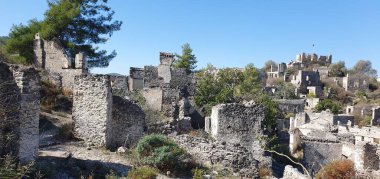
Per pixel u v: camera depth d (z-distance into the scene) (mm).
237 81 52312
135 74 41875
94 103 17734
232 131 21172
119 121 18797
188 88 43156
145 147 16031
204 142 17609
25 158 12125
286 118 50719
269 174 18516
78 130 17969
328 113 48906
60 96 24828
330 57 136875
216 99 39688
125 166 14922
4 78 11938
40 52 29406
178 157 15695
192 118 33344
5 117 11633
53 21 30672
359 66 130000
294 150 31156
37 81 12625
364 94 96250
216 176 15703
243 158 17109
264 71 122312
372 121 62562
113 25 33875
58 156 14562
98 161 14789
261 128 21438
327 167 21094
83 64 28781
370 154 23234
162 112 31781
